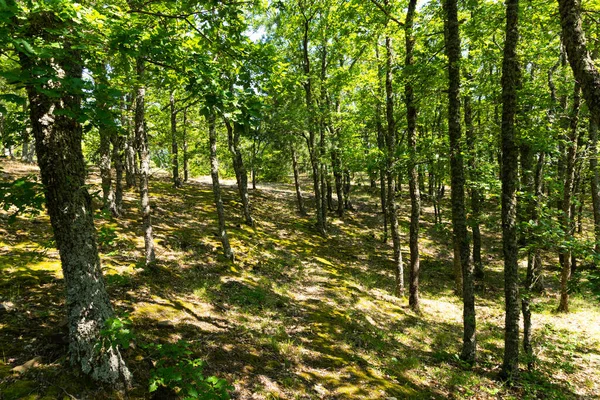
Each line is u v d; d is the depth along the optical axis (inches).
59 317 222.4
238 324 309.6
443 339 387.5
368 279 569.3
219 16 171.6
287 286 452.4
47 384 155.7
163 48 165.6
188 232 533.0
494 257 738.8
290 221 802.8
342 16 513.7
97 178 789.9
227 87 177.6
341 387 245.6
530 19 352.2
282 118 658.8
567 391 295.6
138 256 387.9
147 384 185.2
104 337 159.2
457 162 334.6
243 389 218.2
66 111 110.3
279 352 277.1
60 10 123.0
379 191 1214.9
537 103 369.1
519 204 320.5
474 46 468.4
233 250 517.7
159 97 634.8
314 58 783.1
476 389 281.3
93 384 161.2
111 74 219.6
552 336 407.8
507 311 298.0
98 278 166.1
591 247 254.2
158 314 276.8
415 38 427.2
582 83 146.6
